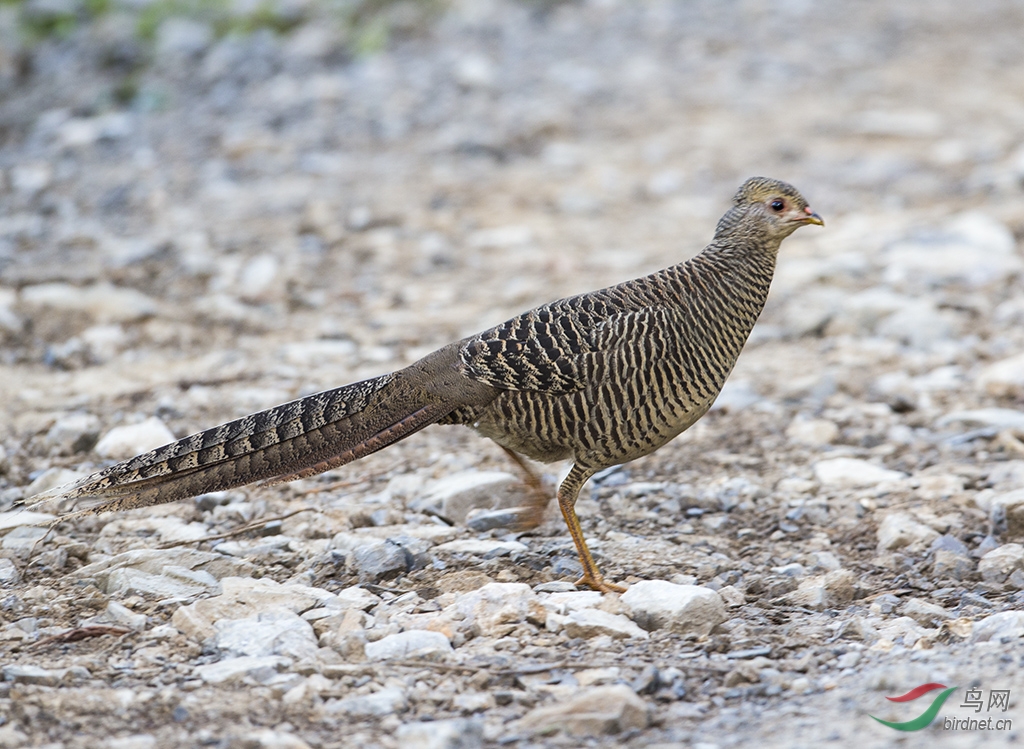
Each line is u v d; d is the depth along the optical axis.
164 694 7.18
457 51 31.20
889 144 25.11
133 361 14.66
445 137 24.73
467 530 10.38
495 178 22.78
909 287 17.06
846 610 8.87
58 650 7.89
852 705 7.09
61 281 16.69
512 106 26.88
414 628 8.31
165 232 19.30
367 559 9.38
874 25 36.56
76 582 8.95
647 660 7.86
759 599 9.10
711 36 33.94
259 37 31.97
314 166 23.11
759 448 12.43
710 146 24.91
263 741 6.57
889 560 9.81
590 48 32.19
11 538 9.78
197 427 12.51
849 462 11.75
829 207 21.45
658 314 8.96
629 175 23.11
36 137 25.27
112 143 24.58
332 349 14.95
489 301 16.95
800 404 13.55
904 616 8.60
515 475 11.05
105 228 19.53
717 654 7.98
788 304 16.64
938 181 22.48
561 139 25.17
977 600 8.90
